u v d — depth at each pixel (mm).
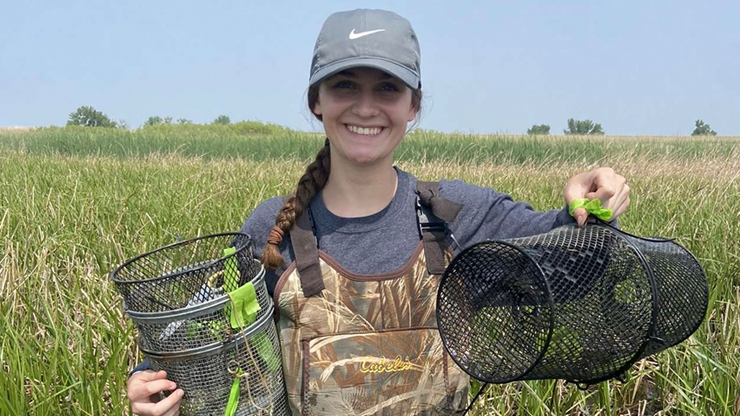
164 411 1807
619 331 1730
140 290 1803
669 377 3410
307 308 1971
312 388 1962
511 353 1792
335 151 2039
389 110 1967
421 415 2008
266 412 1916
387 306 1969
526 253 1620
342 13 1982
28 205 6516
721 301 3924
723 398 3082
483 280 1899
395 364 1959
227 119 68250
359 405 1960
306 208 2037
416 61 1979
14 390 2953
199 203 6477
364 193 2041
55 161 13875
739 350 3455
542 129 60250
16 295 4043
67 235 5516
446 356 2012
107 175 10117
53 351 3354
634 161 13508
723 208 6520
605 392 3168
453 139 22625
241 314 1810
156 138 24719
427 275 1991
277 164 14203
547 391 3127
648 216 6461
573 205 1845
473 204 2105
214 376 1829
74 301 3998
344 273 1971
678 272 1874
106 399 3316
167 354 1798
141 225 5941
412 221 2051
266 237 2148
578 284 1731
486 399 3256
